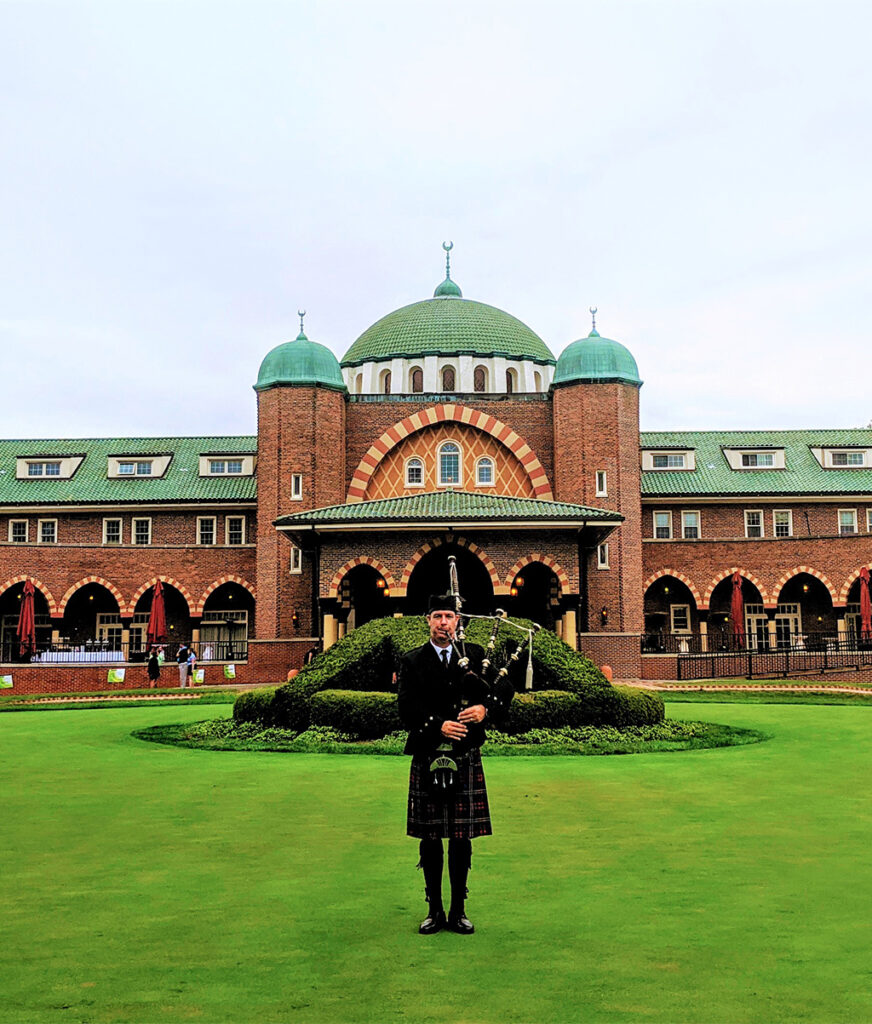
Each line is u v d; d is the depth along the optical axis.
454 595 6.51
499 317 51.59
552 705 16.88
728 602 47.72
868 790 10.97
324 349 41.81
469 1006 4.61
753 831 8.66
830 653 37.41
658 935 5.65
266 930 5.82
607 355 40.91
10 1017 4.52
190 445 53.56
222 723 18.98
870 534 42.31
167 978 5.02
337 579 31.14
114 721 21.25
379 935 5.71
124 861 7.67
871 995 4.71
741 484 49.75
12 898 6.59
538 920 5.97
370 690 18.69
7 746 16.12
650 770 12.71
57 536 49.28
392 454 42.22
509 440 41.72
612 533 39.72
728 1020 4.43
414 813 5.95
